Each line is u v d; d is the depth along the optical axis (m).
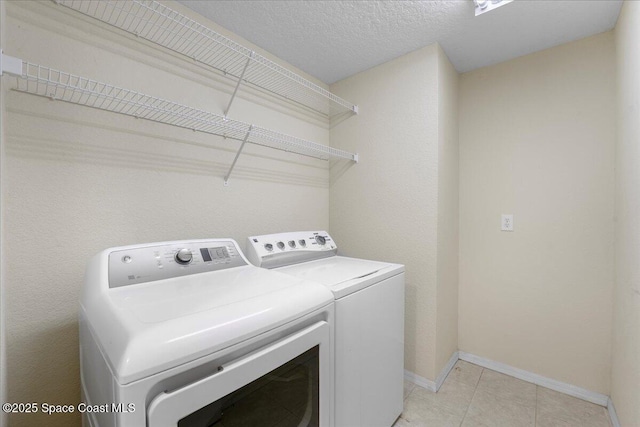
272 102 1.95
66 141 1.13
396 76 2.00
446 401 1.71
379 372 1.38
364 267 1.53
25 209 1.04
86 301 0.90
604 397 1.67
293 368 0.92
